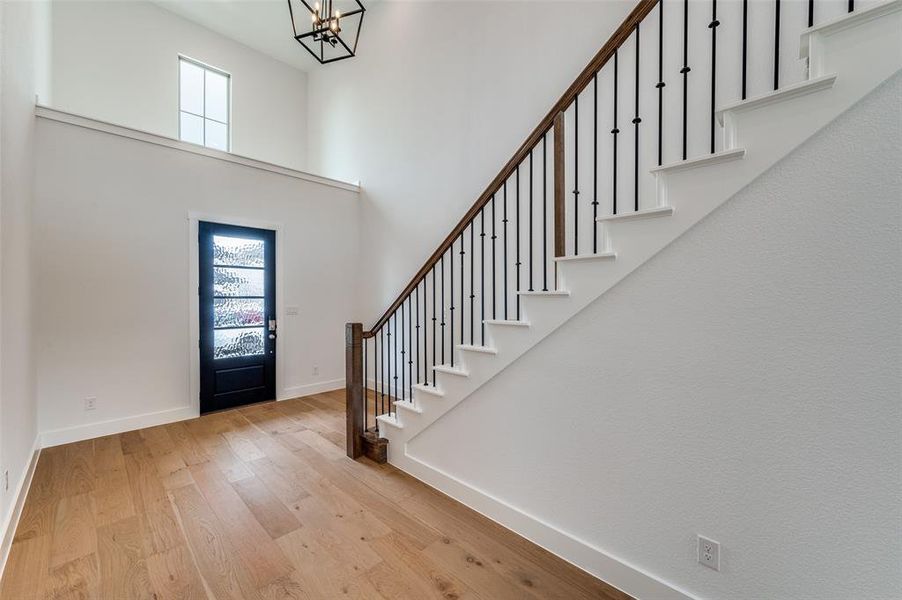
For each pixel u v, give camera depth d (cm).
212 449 297
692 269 136
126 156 332
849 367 109
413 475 255
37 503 217
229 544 183
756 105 119
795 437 118
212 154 383
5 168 186
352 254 500
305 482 246
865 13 100
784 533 120
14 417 202
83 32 420
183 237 365
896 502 103
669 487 144
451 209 385
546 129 204
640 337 149
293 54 563
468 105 366
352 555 177
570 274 169
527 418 189
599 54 181
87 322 314
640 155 249
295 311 447
